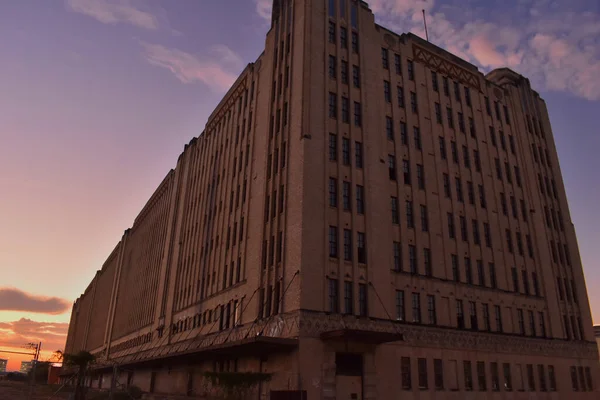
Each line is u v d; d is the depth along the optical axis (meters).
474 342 39.00
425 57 48.06
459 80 50.28
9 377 113.38
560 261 51.06
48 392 56.16
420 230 40.09
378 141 39.75
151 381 59.66
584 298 51.22
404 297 36.47
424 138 44.16
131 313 86.00
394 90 43.62
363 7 44.19
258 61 49.00
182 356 42.03
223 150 55.69
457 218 43.31
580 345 47.75
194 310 52.91
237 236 44.88
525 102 57.22
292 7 42.28
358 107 39.72
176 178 74.19
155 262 77.00
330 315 31.28
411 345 34.91
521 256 47.12
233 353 35.97
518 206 49.50
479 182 47.06
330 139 36.88
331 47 40.12
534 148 55.34
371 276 34.44
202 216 58.16
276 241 35.69
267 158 40.50
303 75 37.53
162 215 79.81
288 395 26.88
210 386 41.00
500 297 43.12
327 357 30.00
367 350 32.09
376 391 31.45
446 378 35.94
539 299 46.47
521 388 40.56
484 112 51.16
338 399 29.97
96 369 65.50
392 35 45.94
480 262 43.38
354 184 36.41
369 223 35.91
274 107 41.97
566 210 55.06
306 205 33.25
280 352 31.22
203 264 53.78
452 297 39.59
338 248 33.59
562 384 43.94
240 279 41.69
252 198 42.34
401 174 40.69
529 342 43.19
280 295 33.31
